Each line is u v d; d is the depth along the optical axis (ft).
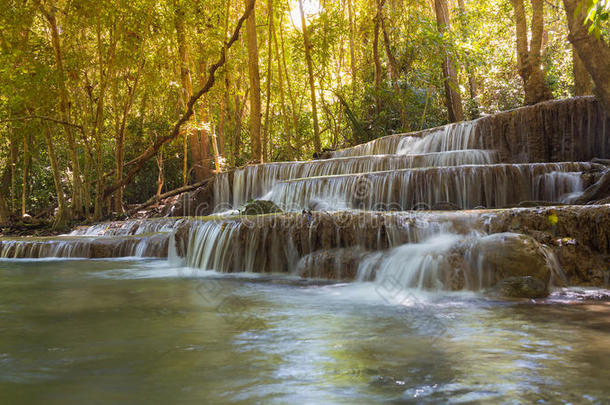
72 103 51.47
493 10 73.36
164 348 9.67
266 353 9.23
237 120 70.08
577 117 34.14
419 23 56.59
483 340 10.15
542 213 18.22
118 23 48.73
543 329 11.14
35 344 10.07
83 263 29.53
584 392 6.97
